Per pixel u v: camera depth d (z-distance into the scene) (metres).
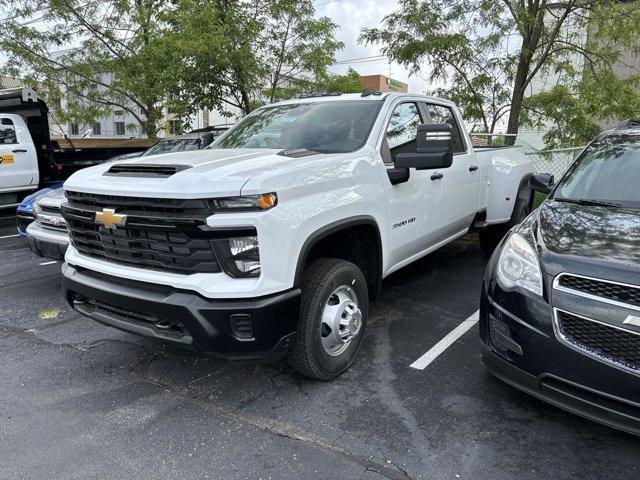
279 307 2.93
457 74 12.22
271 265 2.88
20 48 13.41
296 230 3.01
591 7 10.19
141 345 4.25
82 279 3.44
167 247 3.00
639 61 12.41
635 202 3.55
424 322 4.61
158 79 11.22
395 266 4.40
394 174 4.02
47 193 5.78
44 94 14.37
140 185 3.03
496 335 3.03
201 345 2.93
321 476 2.62
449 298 5.24
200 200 2.84
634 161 3.91
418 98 4.91
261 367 3.80
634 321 2.45
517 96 11.58
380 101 4.37
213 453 2.82
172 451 2.84
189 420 3.14
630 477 2.61
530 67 12.23
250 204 2.83
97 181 3.30
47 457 2.80
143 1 13.53
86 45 13.95
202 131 10.32
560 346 2.64
